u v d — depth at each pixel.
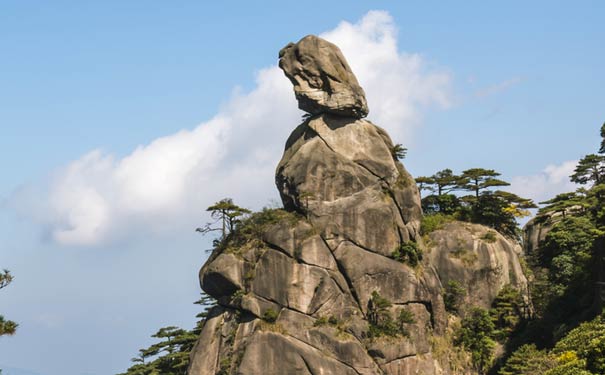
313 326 113.38
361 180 122.62
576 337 95.00
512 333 123.88
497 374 118.50
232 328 116.62
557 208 131.00
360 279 117.38
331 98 124.38
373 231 120.81
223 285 119.12
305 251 116.62
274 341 111.44
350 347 112.12
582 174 139.75
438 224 132.25
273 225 119.56
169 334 138.62
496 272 127.88
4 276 52.00
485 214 135.88
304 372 109.94
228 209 126.12
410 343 115.88
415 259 122.25
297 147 126.44
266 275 116.31
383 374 113.12
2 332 51.22
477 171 138.38
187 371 117.81
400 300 118.44
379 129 130.25
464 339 121.81
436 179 140.38
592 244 117.38
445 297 125.75
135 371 135.25
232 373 111.81
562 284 119.94
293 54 127.00
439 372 117.88
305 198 120.31
